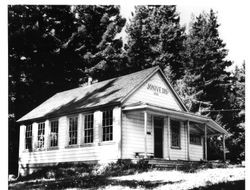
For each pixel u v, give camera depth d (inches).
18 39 1445.6
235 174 683.4
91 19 1784.0
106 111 894.4
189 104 1598.2
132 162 820.6
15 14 1492.4
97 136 897.5
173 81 1759.4
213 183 586.2
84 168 869.8
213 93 1780.3
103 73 1707.7
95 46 1777.8
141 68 1795.0
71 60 1636.3
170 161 866.8
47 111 1091.9
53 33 1568.7
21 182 836.6
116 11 1845.5
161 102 985.5
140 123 907.4
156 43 1854.1
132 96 896.3
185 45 1851.6
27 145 1143.6
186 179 633.0
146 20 1918.1
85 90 1116.5
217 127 1068.5
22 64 1514.5
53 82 1601.9
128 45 1846.7
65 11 1670.8
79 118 959.0
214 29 1921.8
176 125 1027.3
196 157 1107.9
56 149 1021.2
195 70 1806.1
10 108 1493.6
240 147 1676.9
